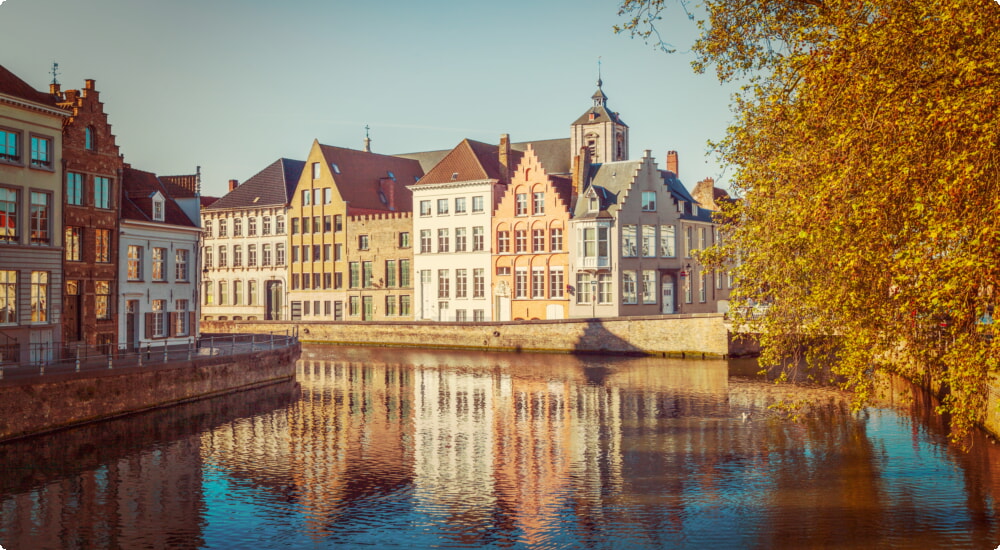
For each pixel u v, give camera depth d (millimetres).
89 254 42281
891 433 30922
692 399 40188
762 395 41031
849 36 16172
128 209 46031
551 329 64688
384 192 86188
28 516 22250
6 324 36062
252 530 21359
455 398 41375
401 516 22391
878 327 18125
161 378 36562
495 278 73688
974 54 14156
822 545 19672
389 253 79250
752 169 23453
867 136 15820
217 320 82312
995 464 26000
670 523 21516
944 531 20344
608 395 41875
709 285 77500
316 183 83125
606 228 67750
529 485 25109
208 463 27672
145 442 30422
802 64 17875
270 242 85938
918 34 14961
